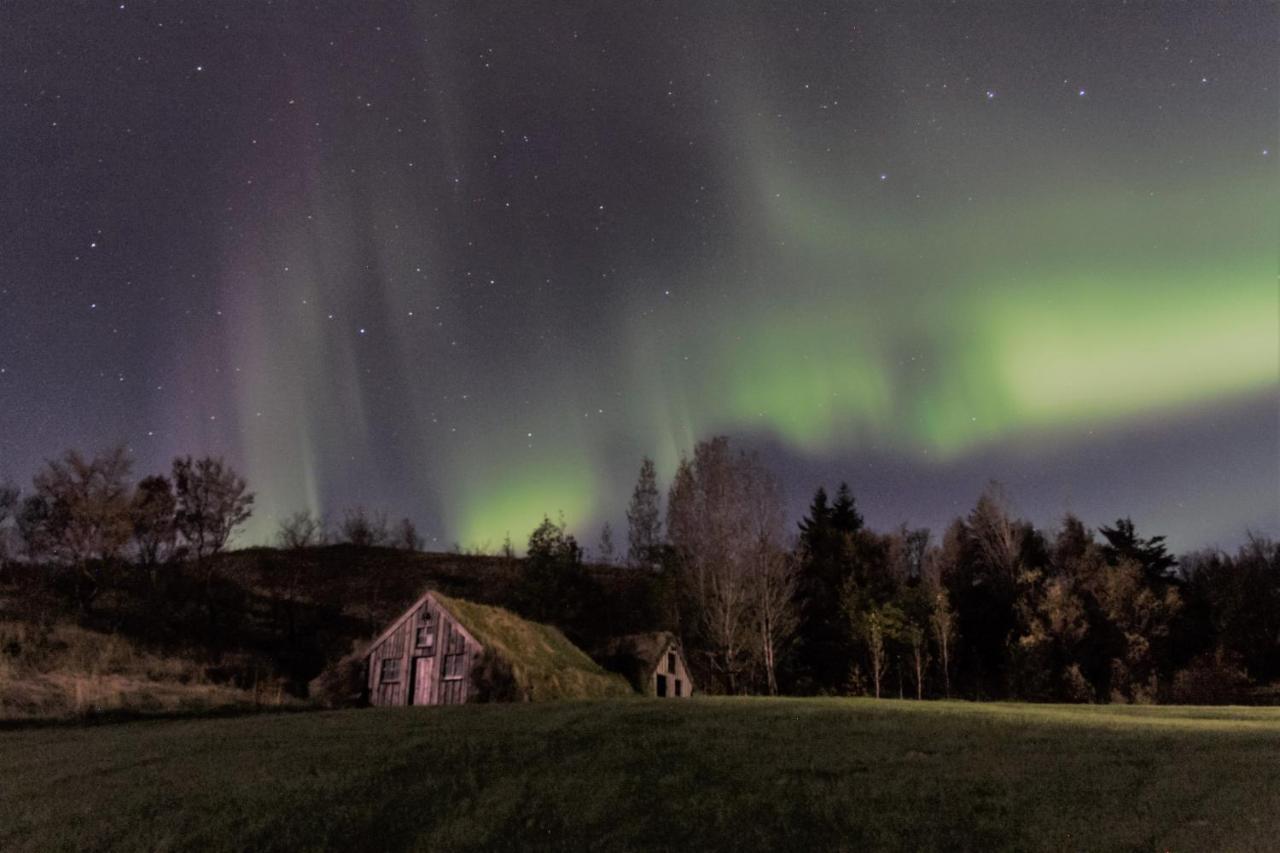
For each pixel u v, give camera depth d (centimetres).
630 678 4181
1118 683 4612
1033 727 1942
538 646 3800
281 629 5194
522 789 1510
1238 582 5472
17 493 5088
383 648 3791
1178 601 5050
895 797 1380
